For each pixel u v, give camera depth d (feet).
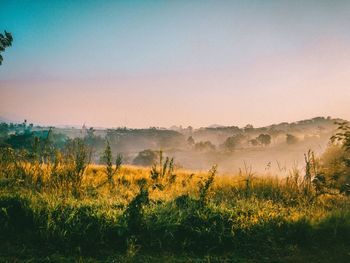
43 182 28.53
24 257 16.72
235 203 26.99
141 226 20.17
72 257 17.19
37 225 19.60
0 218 20.02
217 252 19.38
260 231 21.49
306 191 32.68
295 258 19.13
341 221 23.95
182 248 19.33
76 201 23.16
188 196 25.35
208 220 21.65
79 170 28.86
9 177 28.04
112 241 19.10
